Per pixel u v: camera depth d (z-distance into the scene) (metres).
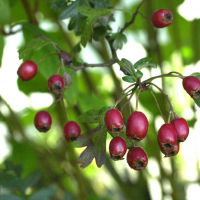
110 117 0.28
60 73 0.35
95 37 0.32
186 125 0.29
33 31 0.36
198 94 0.29
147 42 0.42
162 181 0.42
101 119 0.30
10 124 0.44
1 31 0.36
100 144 0.30
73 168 0.42
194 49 0.44
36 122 0.30
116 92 0.41
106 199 0.40
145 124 0.28
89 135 0.30
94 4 0.33
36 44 0.31
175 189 0.42
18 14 0.42
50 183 0.44
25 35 0.36
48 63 0.35
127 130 0.28
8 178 0.35
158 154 0.42
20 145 0.44
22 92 0.41
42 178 0.44
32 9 0.39
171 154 0.29
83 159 0.29
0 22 0.34
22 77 0.30
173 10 0.43
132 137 0.28
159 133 0.28
